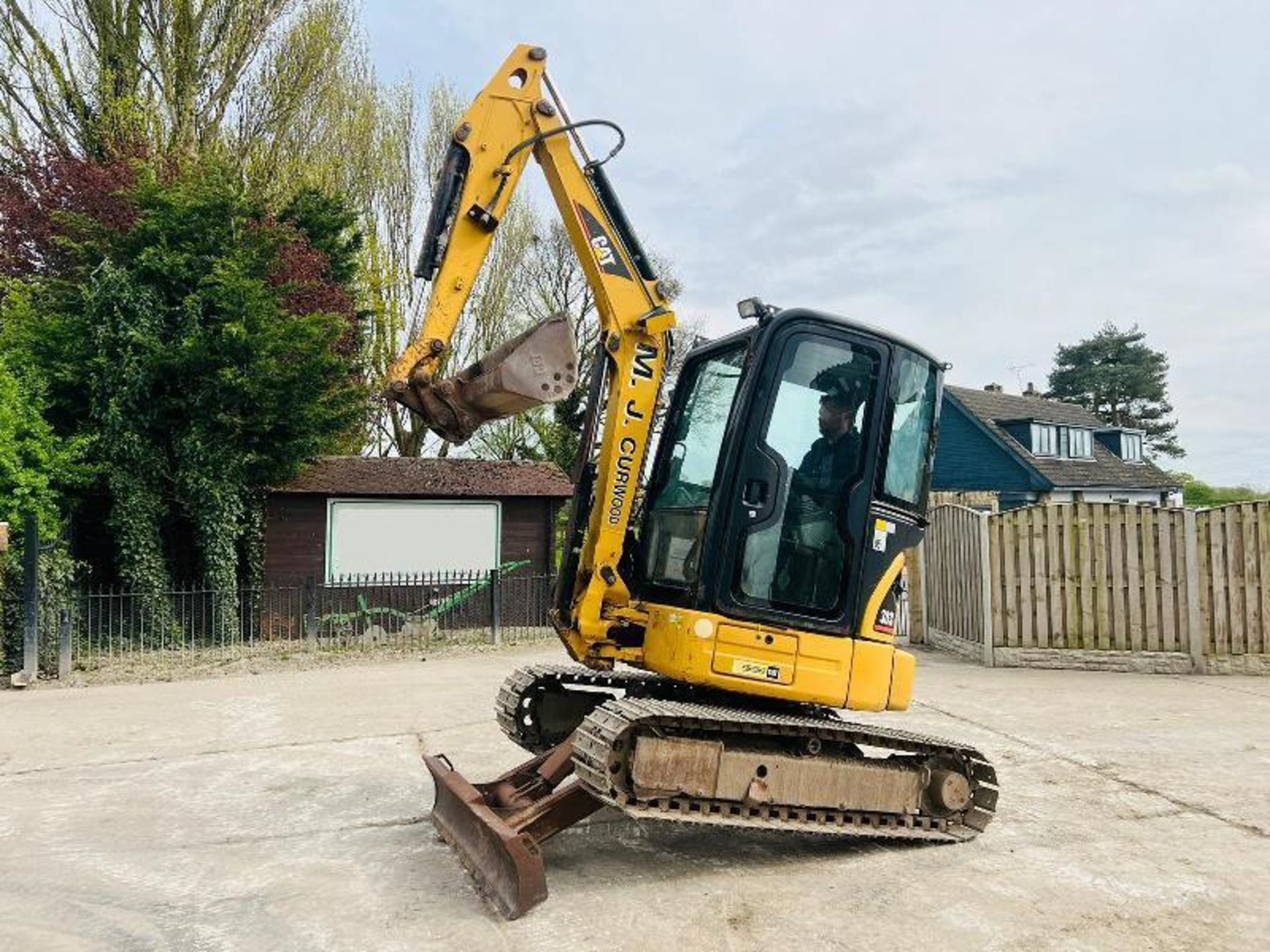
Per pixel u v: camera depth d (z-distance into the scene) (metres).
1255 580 10.27
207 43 17.06
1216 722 7.80
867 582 4.87
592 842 4.97
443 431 4.92
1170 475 38.56
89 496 13.52
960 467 29.55
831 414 4.93
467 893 4.23
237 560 13.88
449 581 14.36
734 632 4.52
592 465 5.20
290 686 9.69
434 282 4.96
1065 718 7.95
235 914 4.01
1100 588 10.57
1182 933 3.83
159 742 7.18
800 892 4.27
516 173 4.95
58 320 12.54
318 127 19.67
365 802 5.64
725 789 4.38
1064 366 52.66
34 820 5.29
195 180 13.27
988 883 4.37
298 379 13.05
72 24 16.23
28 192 15.20
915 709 8.30
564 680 5.71
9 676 9.90
